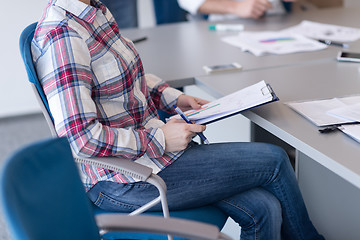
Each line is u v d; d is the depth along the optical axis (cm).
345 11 285
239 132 178
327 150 104
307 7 315
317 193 157
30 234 74
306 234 139
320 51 197
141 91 145
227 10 282
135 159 127
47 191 84
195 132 128
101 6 138
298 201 137
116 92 130
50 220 82
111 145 119
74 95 117
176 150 129
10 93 373
